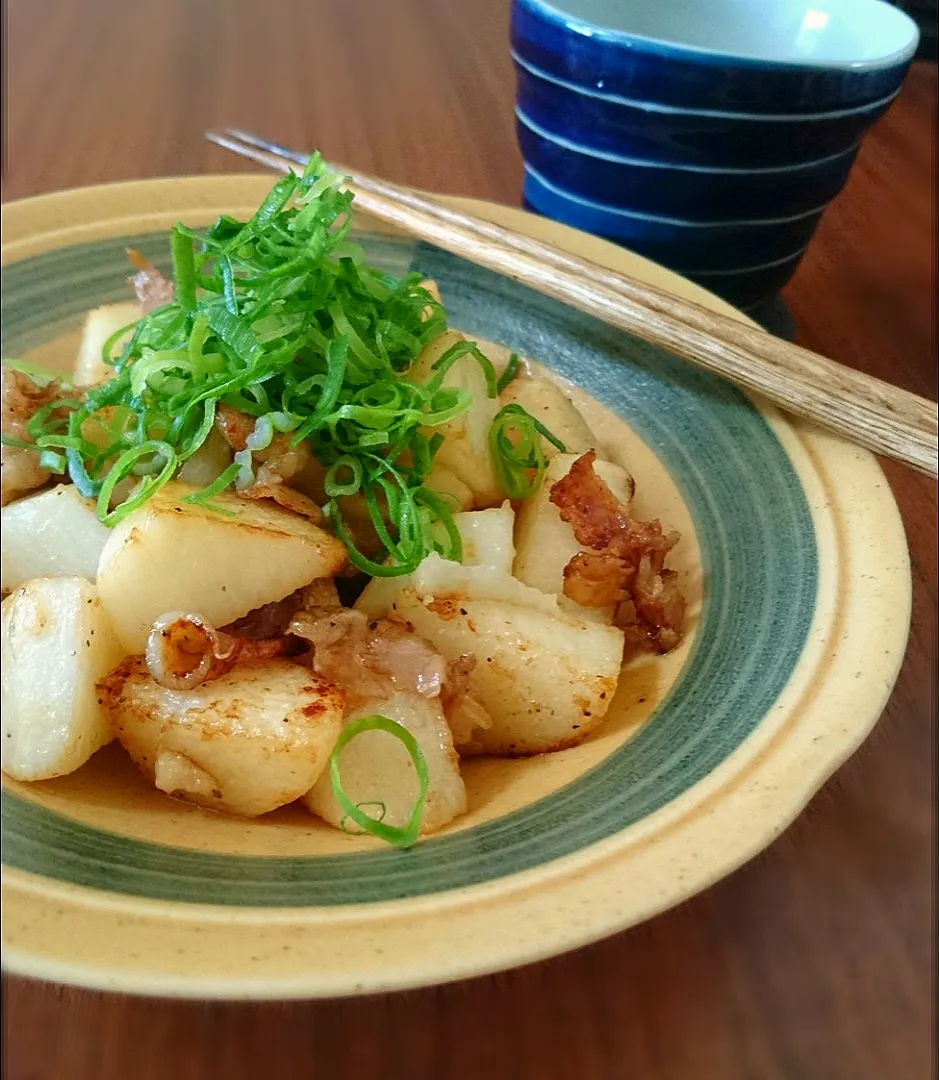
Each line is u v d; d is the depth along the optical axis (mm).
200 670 144
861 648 138
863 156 273
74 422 176
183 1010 112
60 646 148
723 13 251
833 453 174
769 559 165
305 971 101
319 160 184
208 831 139
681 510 189
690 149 215
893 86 213
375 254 230
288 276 172
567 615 168
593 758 147
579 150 229
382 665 153
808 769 121
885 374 244
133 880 119
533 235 229
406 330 186
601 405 212
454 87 321
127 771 154
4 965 101
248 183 238
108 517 160
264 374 167
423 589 165
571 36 211
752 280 245
